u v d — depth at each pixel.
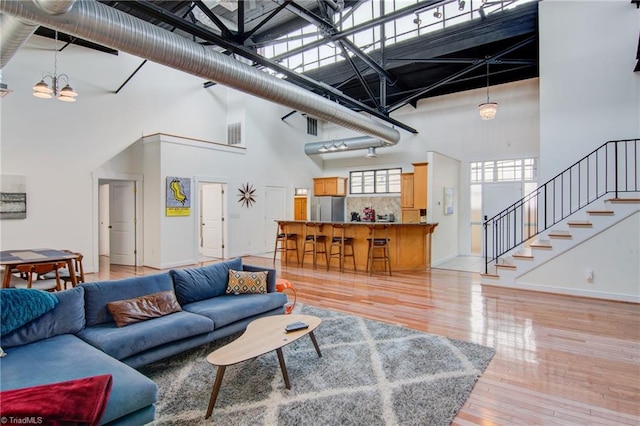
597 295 4.65
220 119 8.79
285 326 2.73
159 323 2.68
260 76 4.62
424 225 6.67
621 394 2.34
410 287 5.39
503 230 8.05
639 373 2.62
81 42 6.20
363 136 9.34
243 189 8.66
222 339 3.31
